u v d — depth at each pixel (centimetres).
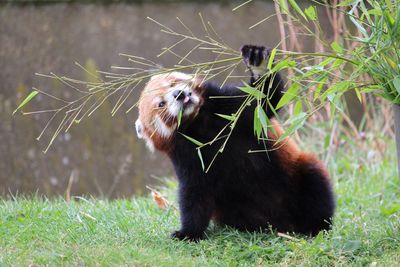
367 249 876
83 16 1850
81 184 1786
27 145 1812
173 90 1009
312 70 835
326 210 1016
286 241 923
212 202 1014
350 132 1608
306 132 1545
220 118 1013
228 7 1836
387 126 1535
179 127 1012
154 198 1174
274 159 1015
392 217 1069
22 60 1844
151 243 947
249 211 1028
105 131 1789
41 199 1200
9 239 942
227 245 916
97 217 1057
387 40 820
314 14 845
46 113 1816
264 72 936
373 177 1393
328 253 859
